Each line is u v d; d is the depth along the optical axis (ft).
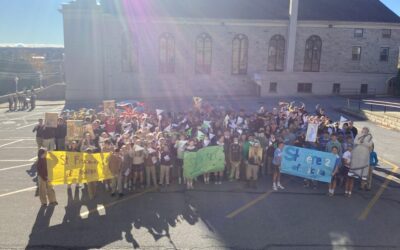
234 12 147.84
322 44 150.00
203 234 32.96
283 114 63.93
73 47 135.95
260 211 38.06
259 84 143.02
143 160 44.09
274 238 32.40
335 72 149.48
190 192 43.21
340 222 35.78
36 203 39.42
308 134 48.85
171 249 30.35
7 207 38.27
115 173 40.91
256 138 48.14
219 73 148.46
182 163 45.06
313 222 35.68
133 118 57.67
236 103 123.85
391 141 70.59
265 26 146.30
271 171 50.11
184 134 46.96
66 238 31.94
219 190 43.98
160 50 144.25
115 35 139.85
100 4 142.10
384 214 37.73
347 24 148.46
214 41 146.10
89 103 131.85
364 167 42.86
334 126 54.85
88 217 36.17
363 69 152.97
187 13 143.74
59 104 135.03
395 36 151.94
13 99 133.90
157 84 145.69
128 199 40.88
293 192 43.70
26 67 206.39
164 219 35.88
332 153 43.27
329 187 43.21
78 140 49.47
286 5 156.35
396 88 146.82
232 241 31.81
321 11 153.48
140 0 144.66
